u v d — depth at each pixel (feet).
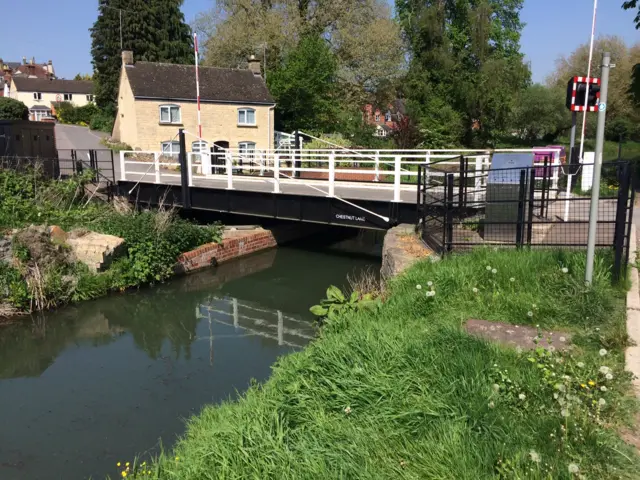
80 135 144.66
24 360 27.78
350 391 13.99
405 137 107.45
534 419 11.76
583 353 15.05
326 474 11.10
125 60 109.50
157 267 41.63
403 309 19.75
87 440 19.10
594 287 18.49
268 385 17.31
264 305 38.27
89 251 37.96
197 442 15.23
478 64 131.44
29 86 250.16
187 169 53.88
